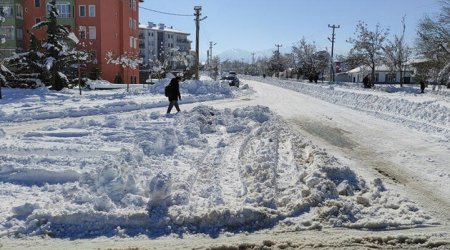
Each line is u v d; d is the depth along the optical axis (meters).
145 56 104.44
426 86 47.69
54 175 7.79
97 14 49.34
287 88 47.41
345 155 10.41
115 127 13.60
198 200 6.53
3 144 10.44
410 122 16.44
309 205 6.36
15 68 37.28
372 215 6.12
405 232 5.59
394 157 10.27
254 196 6.64
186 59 50.09
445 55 39.38
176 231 5.56
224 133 13.09
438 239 5.34
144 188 7.02
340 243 5.23
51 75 33.56
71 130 12.81
